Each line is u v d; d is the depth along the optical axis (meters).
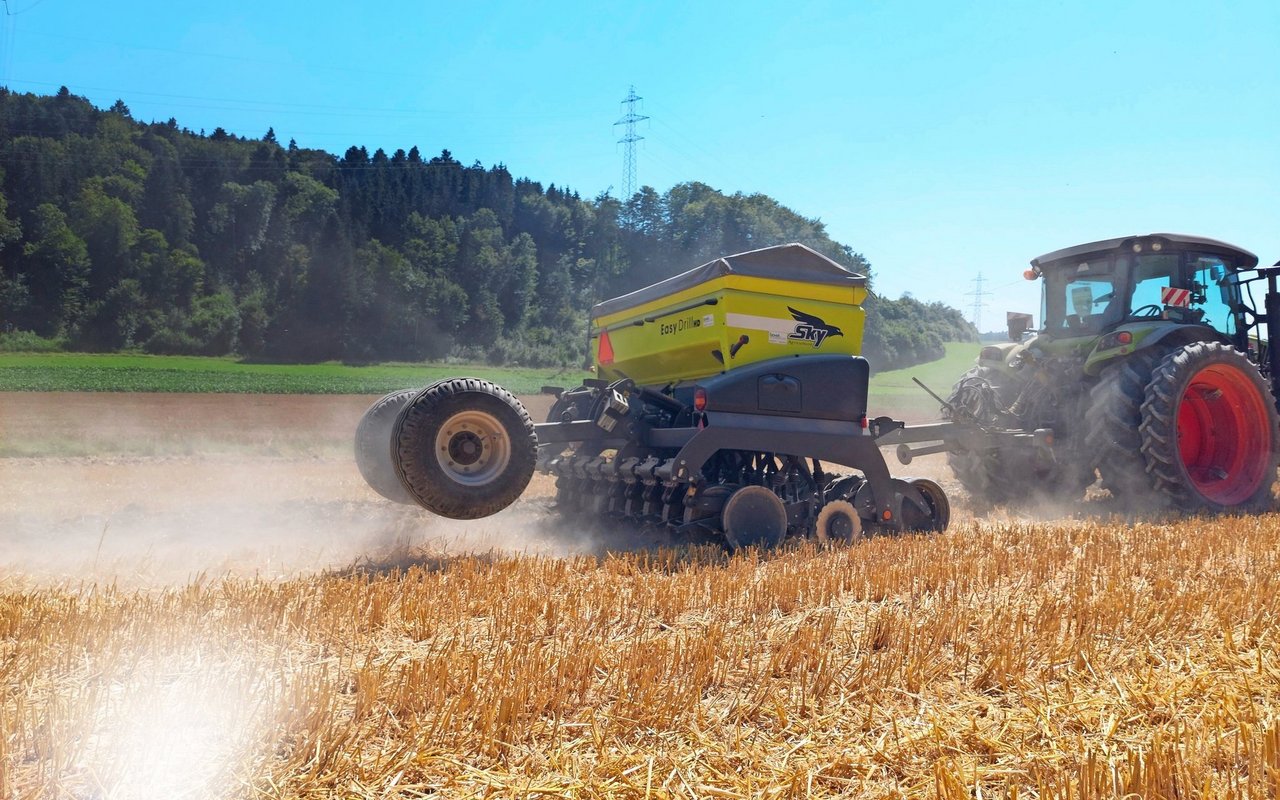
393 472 6.20
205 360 88.50
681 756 2.73
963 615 4.26
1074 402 9.27
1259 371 9.05
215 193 129.00
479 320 118.94
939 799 2.41
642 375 8.12
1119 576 5.29
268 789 2.46
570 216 166.62
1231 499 8.93
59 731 2.67
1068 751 2.79
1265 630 4.11
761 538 6.54
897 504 7.24
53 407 31.91
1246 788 2.46
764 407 6.71
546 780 2.55
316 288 105.69
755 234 139.38
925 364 86.19
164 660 3.55
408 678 3.19
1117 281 9.16
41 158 113.44
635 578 5.31
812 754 2.77
